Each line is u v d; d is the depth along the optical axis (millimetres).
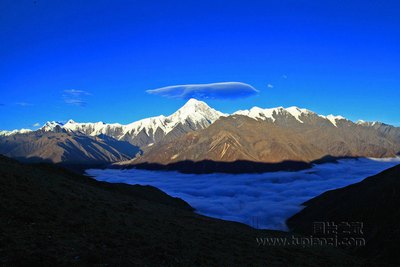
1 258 23906
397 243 65875
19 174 45594
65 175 80188
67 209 39000
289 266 38438
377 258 64375
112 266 26688
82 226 34375
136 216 46844
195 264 31391
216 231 50594
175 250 34188
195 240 40844
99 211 42531
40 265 24141
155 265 29016
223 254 37219
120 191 91125
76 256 26844
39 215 34062
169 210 67562
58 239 29438
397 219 78312
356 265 48688
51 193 43062
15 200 35906
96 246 30109
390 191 93625
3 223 29875
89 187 63656
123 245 32094
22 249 25766
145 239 35625
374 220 85938
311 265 41344
